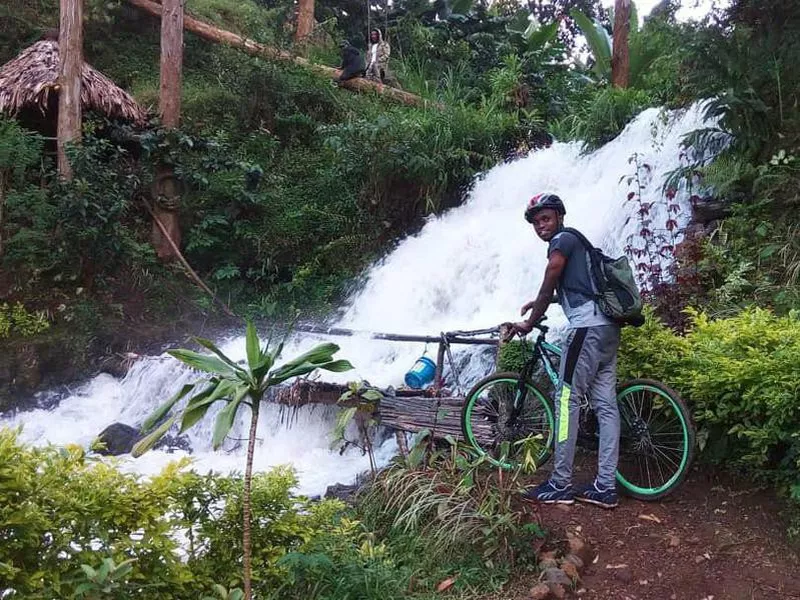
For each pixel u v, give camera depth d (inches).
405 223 416.2
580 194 373.1
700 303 239.5
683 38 303.6
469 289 346.9
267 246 402.9
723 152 284.7
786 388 161.8
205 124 455.5
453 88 534.3
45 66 377.1
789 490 161.9
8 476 88.7
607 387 171.0
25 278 344.5
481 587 140.0
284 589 117.8
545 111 527.5
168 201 387.2
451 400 197.8
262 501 113.0
